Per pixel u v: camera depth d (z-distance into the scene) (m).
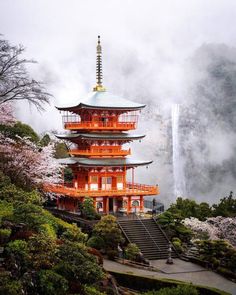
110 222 68.00
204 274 63.31
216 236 80.12
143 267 63.62
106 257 66.44
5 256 38.12
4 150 64.62
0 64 59.22
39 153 69.94
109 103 85.44
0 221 42.25
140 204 84.94
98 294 41.00
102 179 83.94
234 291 56.53
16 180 63.84
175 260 69.19
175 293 41.31
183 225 76.56
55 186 85.06
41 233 41.78
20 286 33.88
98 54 90.81
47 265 38.22
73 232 53.88
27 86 62.03
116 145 86.69
